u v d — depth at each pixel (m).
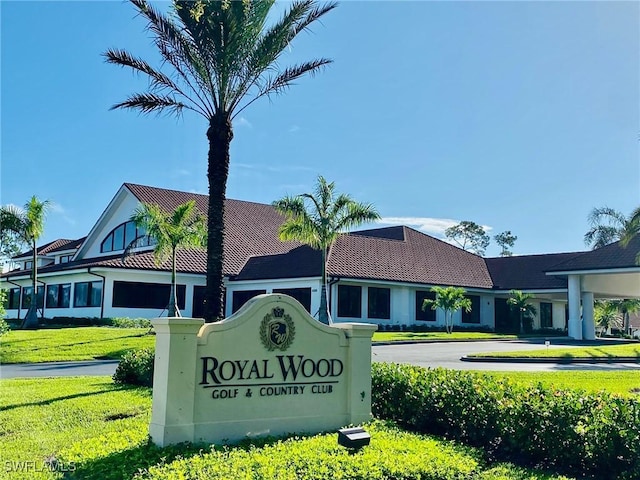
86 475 5.89
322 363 8.11
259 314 7.64
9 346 20.14
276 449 6.52
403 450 6.50
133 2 13.88
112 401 10.05
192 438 6.95
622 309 58.91
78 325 29.53
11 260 48.41
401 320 34.66
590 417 6.50
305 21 14.98
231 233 38.00
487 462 6.81
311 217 25.42
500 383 8.12
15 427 8.25
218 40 13.98
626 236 27.48
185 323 6.98
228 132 14.80
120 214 37.12
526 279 39.59
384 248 36.50
